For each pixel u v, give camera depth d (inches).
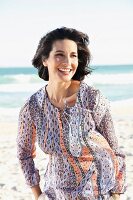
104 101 128.9
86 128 128.0
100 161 128.6
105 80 1581.0
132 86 1362.0
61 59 128.3
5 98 1111.6
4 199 283.7
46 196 136.3
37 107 132.6
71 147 129.0
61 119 129.3
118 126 571.8
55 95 130.3
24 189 303.7
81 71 135.0
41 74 140.6
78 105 128.2
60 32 129.8
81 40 131.0
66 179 130.2
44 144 132.0
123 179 131.6
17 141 139.6
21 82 1571.1
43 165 358.3
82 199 128.4
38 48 134.9
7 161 395.5
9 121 682.2
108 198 129.3
